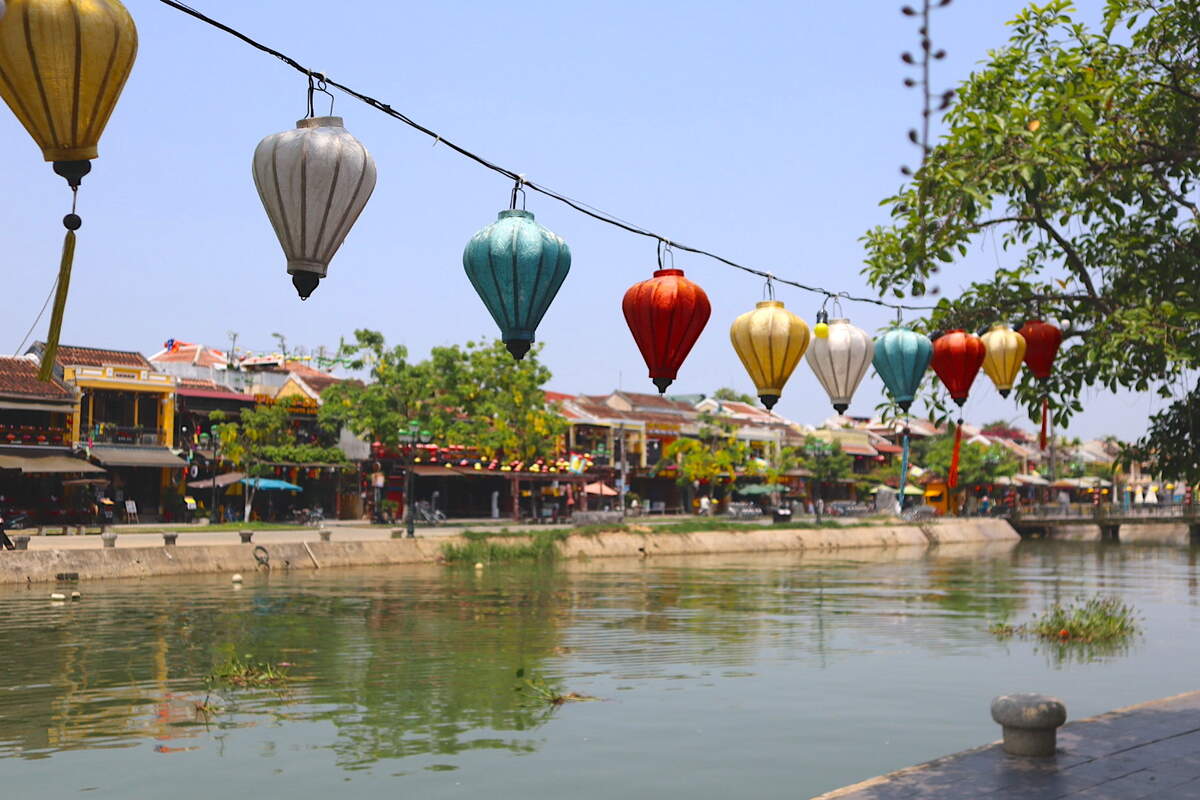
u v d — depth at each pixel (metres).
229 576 34.19
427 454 60.28
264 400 54.31
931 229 8.76
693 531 53.25
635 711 15.21
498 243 6.46
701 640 21.78
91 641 20.64
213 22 5.37
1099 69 9.05
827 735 13.85
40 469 44.91
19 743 13.35
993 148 8.39
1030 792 8.13
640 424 75.75
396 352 51.97
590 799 11.21
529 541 44.69
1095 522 73.50
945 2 6.99
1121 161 9.12
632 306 7.41
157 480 51.91
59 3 4.79
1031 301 9.88
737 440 78.19
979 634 22.91
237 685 16.80
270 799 11.22
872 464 93.50
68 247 5.06
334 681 17.22
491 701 15.80
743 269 8.24
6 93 4.95
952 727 14.30
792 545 56.84
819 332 8.81
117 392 50.38
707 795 11.30
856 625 24.30
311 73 5.82
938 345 9.46
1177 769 8.73
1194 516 71.19
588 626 23.73
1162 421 10.22
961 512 84.50
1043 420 10.34
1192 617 26.47
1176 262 9.40
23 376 47.44
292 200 5.66
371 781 11.85
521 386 55.62
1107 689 16.83
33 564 30.41
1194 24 8.98
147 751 13.03
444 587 31.91
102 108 5.00
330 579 33.81
